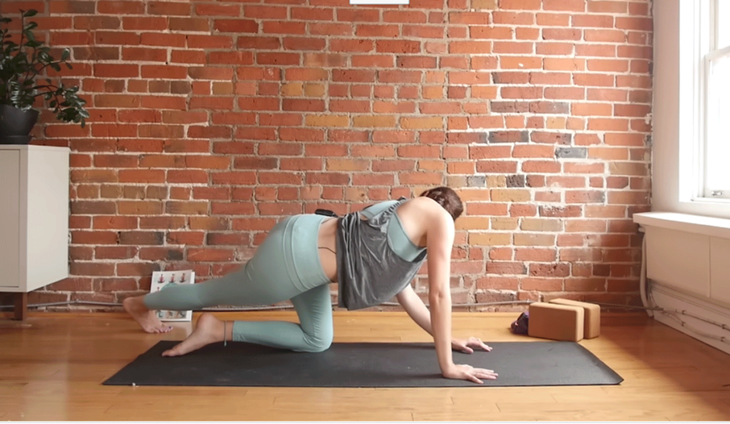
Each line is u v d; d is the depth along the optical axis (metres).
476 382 2.44
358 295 2.54
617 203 3.84
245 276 2.60
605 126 3.82
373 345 3.03
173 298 2.80
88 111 3.71
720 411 2.18
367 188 3.77
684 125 3.55
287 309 3.81
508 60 3.78
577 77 3.80
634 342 3.16
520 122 3.79
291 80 3.74
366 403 2.23
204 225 3.76
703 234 3.04
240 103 3.73
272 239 2.56
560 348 2.99
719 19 3.48
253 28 3.73
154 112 3.73
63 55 3.45
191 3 3.71
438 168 3.78
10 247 3.31
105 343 3.05
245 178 3.75
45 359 2.77
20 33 3.68
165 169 3.74
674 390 2.41
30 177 3.32
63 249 3.67
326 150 3.76
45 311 3.74
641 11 3.81
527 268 3.82
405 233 2.49
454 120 3.78
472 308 3.82
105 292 3.75
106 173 3.73
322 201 3.76
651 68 3.83
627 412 2.16
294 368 2.63
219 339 2.82
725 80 3.39
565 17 3.79
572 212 3.82
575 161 3.81
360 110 3.76
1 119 3.34
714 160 3.50
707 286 3.03
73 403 2.20
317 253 2.52
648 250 3.68
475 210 3.80
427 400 2.26
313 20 3.73
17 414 2.09
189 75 3.73
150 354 2.82
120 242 3.74
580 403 2.25
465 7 3.76
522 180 3.80
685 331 3.35
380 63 3.76
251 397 2.28
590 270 3.83
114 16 3.70
